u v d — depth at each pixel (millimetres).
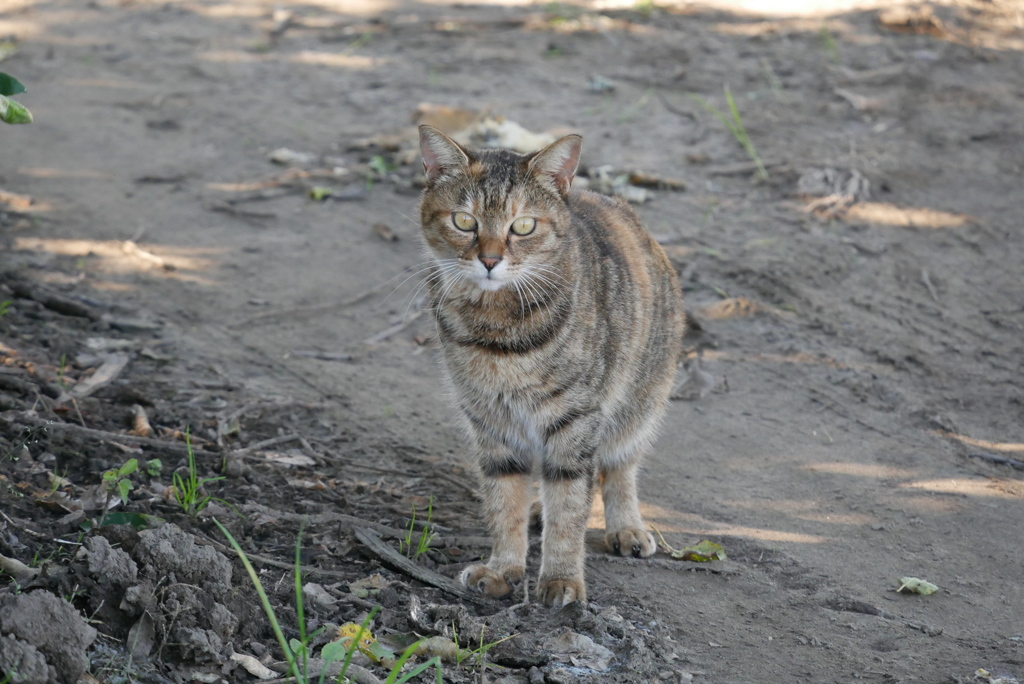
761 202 12406
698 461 8266
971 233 11719
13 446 6723
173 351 9195
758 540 7227
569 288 6531
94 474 6773
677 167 13125
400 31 17562
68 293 9977
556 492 6539
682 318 8055
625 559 7035
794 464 8219
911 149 13398
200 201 12211
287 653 4645
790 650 5898
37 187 12297
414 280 10852
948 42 16391
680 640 5973
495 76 15664
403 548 6715
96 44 17094
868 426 8750
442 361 7023
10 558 5309
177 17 18391
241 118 14414
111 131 13961
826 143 13594
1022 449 8406
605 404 6797
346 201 12383
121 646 4945
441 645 5473
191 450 7027
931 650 5934
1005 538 7230
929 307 10531
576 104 14766
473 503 7500
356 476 7672
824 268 11125
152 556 5359
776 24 17547
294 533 6645
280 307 10234
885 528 7359
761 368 9609
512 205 6449
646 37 17125
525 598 6348
